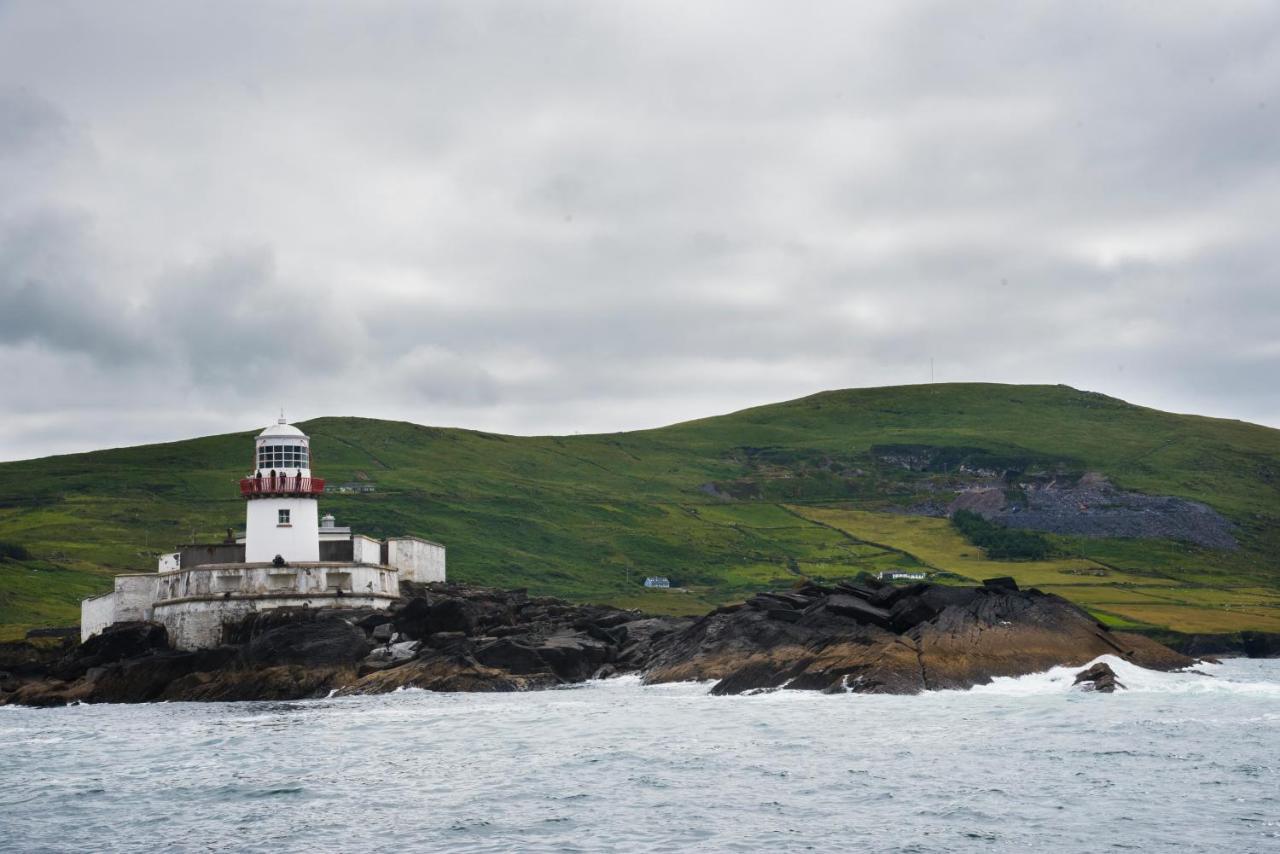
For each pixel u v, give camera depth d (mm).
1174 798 53500
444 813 53281
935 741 69000
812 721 78000
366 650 120062
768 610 110312
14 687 127812
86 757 72750
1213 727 73312
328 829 51094
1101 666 93938
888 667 93188
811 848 46469
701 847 46750
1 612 187625
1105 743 67688
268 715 94688
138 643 125312
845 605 104688
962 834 48094
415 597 130250
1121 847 45938
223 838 50188
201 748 74938
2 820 54750
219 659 119812
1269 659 186875
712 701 92375
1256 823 49000
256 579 125500
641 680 110812
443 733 77875
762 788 56844
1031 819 50219
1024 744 67625
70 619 187750
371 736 77625
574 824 50594
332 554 133750
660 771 61375
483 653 116312
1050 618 101250
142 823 53375
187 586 125875
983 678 93938
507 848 47188
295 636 119062
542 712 88250
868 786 56875
